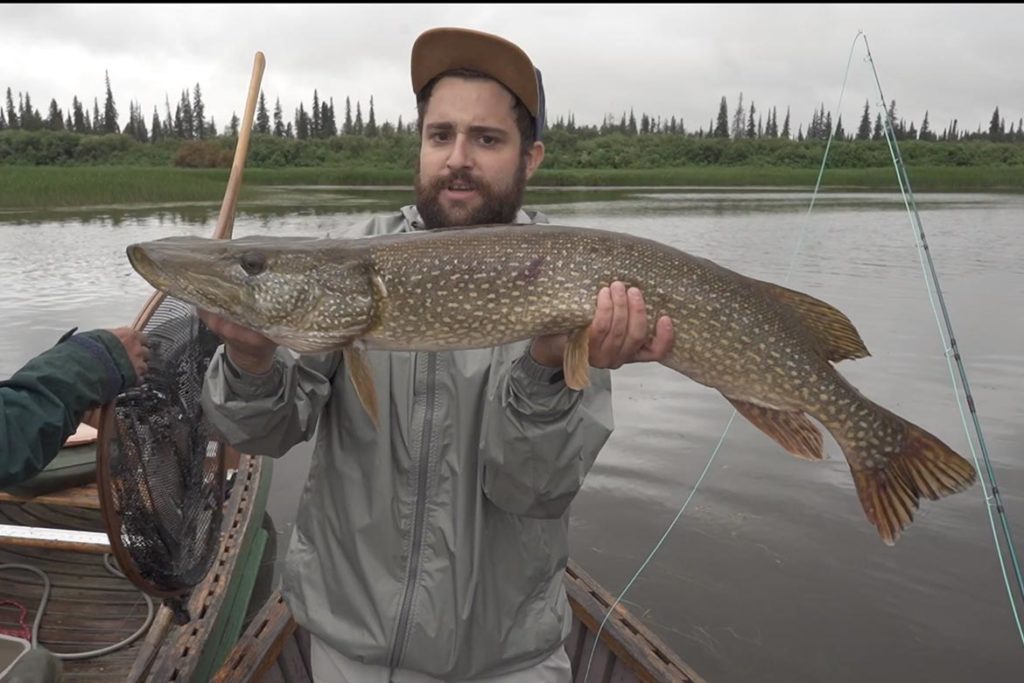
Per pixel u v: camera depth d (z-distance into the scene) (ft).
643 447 8.92
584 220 30.09
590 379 3.44
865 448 3.55
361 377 3.23
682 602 6.29
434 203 3.70
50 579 5.91
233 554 5.44
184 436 4.20
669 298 3.28
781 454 8.76
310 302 3.32
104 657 5.01
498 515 3.34
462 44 3.51
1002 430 8.89
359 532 3.30
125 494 3.67
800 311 3.52
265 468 7.04
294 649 4.70
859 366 11.25
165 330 4.05
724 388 3.45
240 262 3.32
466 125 3.59
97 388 3.32
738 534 7.18
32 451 3.11
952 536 7.12
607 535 7.21
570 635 5.07
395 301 3.36
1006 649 5.79
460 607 3.26
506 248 3.33
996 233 26.09
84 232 23.44
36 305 14.21
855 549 6.93
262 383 3.02
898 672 5.53
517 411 3.01
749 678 5.53
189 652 4.32
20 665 3.32
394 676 3.41
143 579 3.87
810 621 6.07
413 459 3.29
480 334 3.35
